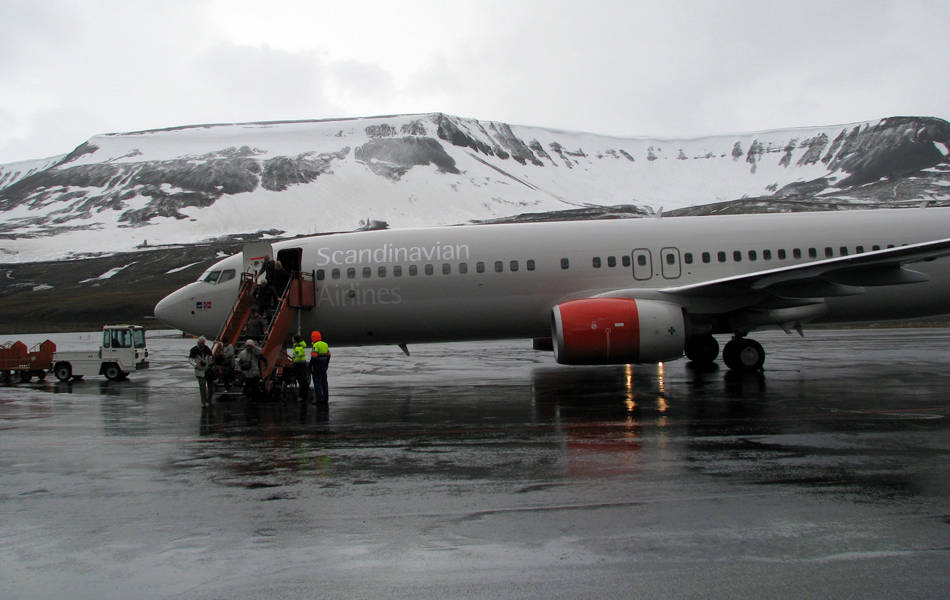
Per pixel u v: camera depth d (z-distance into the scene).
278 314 15.84
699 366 18.48
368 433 10.29
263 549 5.48
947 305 17.33
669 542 5.45
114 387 18.41
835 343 28.81
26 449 9.52
